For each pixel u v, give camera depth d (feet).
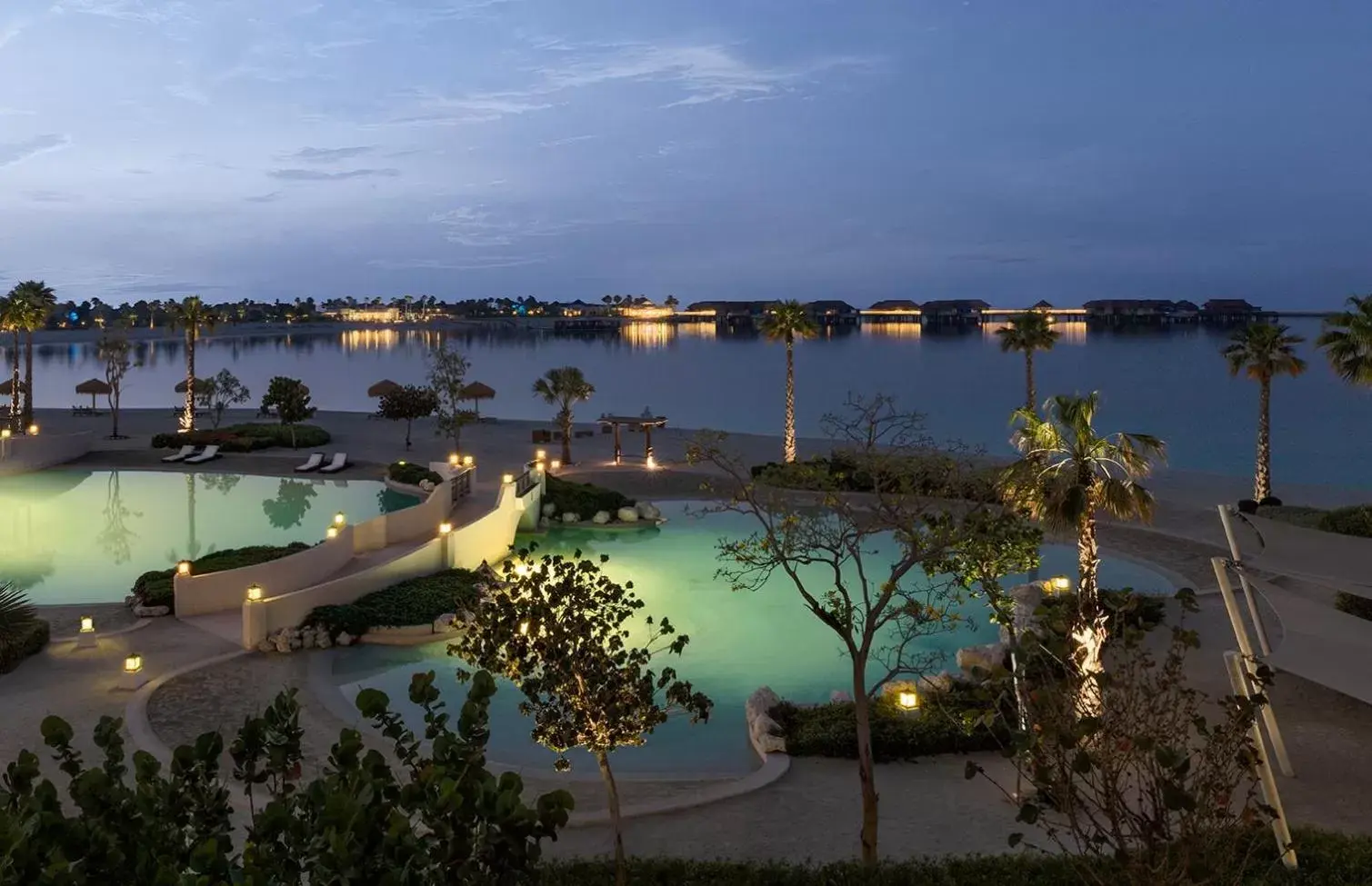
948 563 55.93
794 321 172.24
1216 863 28.71
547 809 25.00
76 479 174.70
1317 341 117.80
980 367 476.54
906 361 526.16
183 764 26.21
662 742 70.95
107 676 77.56
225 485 170.50
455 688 80.33
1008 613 56.75
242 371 486.38
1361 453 216.13
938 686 71.46
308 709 72.74
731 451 189.88
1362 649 54.95
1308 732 65.98
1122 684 31.63
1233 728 30.04
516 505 129.39
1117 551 119.65
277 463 186.60
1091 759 27.66
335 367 514.68
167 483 171.53
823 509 66.64
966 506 59.77
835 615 52.90
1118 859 27.63
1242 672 53.36
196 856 21.38
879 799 58.03
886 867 44.80
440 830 23.30
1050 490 66.44
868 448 59.41
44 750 62.69
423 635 90.38
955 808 56.29
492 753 69.21
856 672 50.24
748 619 98.84
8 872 20.31
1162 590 103.71
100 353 277.85
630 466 176.14
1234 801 55.47
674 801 58.03
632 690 45.65
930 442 89.25
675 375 444.14
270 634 86.17
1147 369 458.50
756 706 72.23
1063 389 358.84
